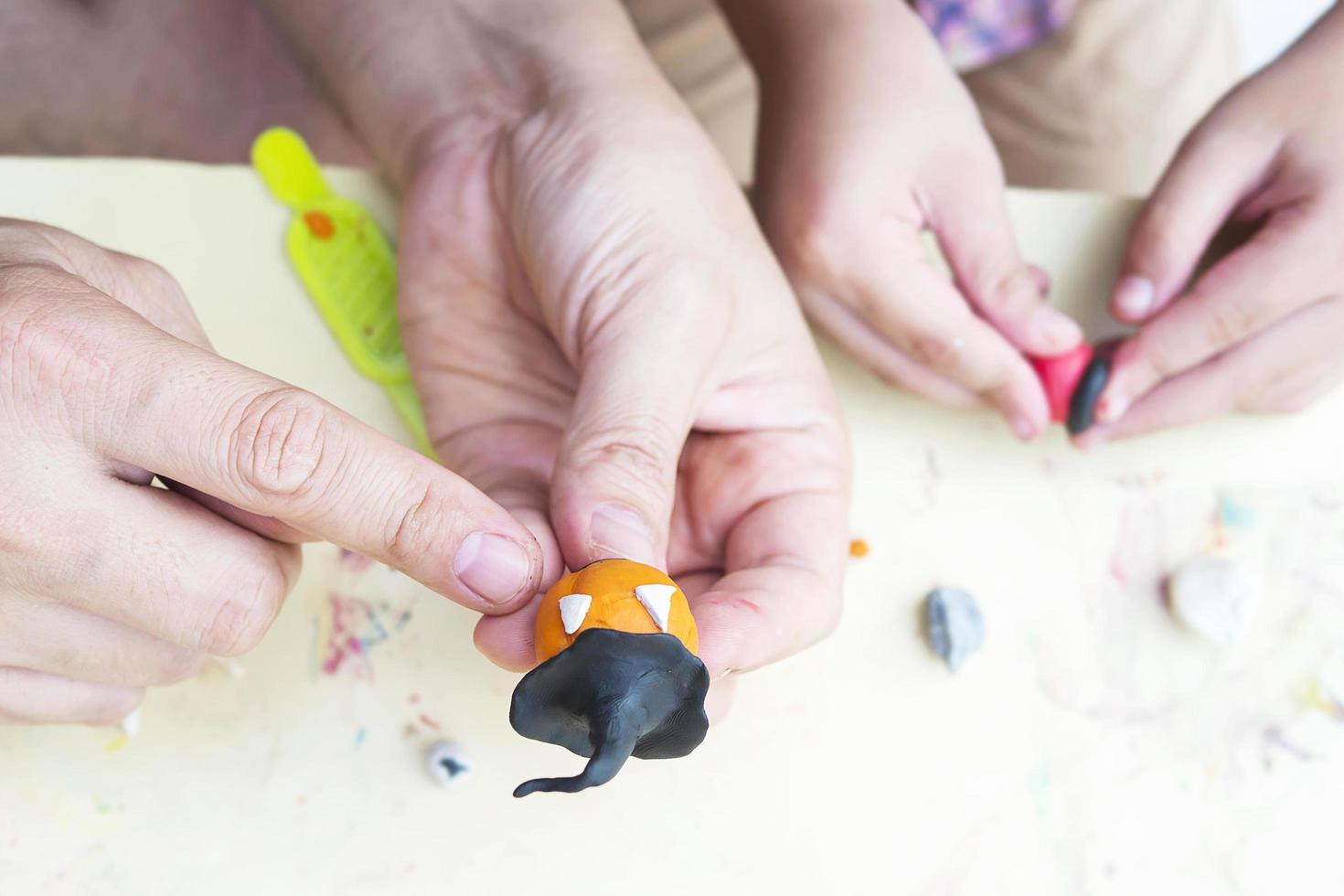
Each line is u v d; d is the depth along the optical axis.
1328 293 0.38
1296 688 0.37
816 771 0.35
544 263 0.35
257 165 0.38
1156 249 0.39
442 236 0.37
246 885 0.33
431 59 0.38
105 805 0.33
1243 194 0.40
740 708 0.35
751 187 0.42
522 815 0.34
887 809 0.35
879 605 0.37
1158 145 0.58
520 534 0.29
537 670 0.26
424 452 0.37
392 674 0.35
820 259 0.38
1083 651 0.37
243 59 0.54
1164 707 0.37
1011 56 0.55
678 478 0.35
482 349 0.37
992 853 0.35
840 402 0.40
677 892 0.33
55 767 0.33
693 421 0.34
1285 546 0.39
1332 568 0.39
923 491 0.39
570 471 0.31
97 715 0.32
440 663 0.35
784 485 0.34
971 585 0.38
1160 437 0.40
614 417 0.32
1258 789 0.36
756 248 0.36
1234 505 0.39
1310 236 0.38
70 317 0.27
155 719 0.34
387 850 0.33
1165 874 0.35
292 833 0.33
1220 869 0.35
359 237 0.39
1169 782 0.36
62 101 0.52
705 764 0.35
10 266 0.28
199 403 0.27
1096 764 0.36
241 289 0.38
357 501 0.27
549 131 0.36
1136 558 0.38
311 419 0.27
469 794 0.34
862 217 0.38
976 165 0.39
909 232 0.39
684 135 0.36
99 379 0.27
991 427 0.40
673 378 0.32
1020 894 0.34
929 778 0.35
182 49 0.53
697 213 0.35
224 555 0.29
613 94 0.36
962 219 0.39
